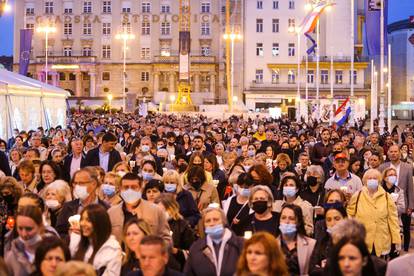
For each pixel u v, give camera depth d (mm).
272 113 100125
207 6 132000
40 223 9633
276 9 124125
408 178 18875
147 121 59969
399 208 18141
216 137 34688
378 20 51438
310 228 13719
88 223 10016
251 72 124562
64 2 133250
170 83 130250
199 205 15688
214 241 10492
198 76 130125
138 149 23641
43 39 132875
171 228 12664
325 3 68750
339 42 122625
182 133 36031
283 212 10992
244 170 18297
